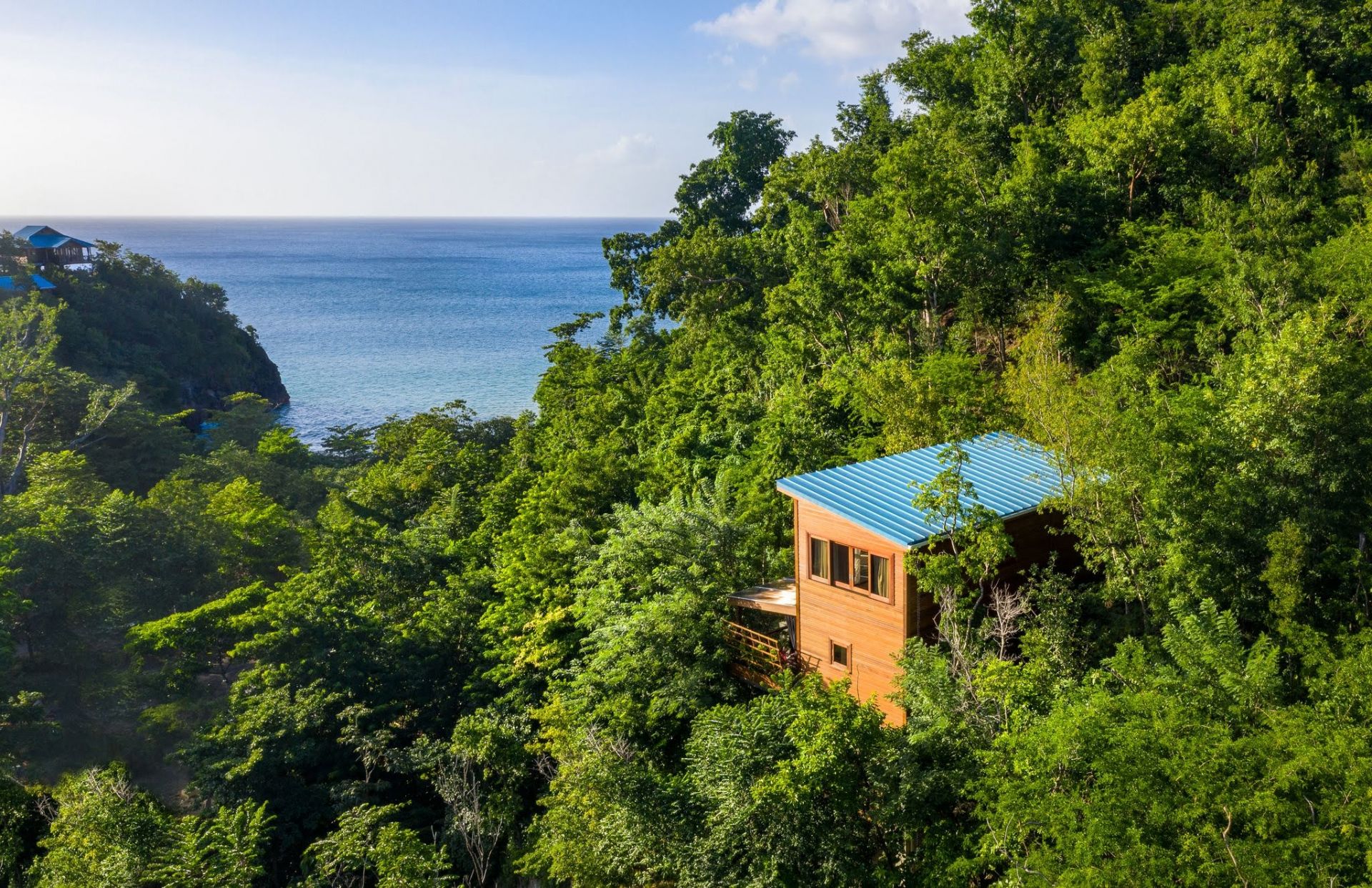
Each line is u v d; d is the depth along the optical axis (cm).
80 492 6488
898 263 3894
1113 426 2052
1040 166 4106
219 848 2314
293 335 19475
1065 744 1321
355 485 7469
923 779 1515
